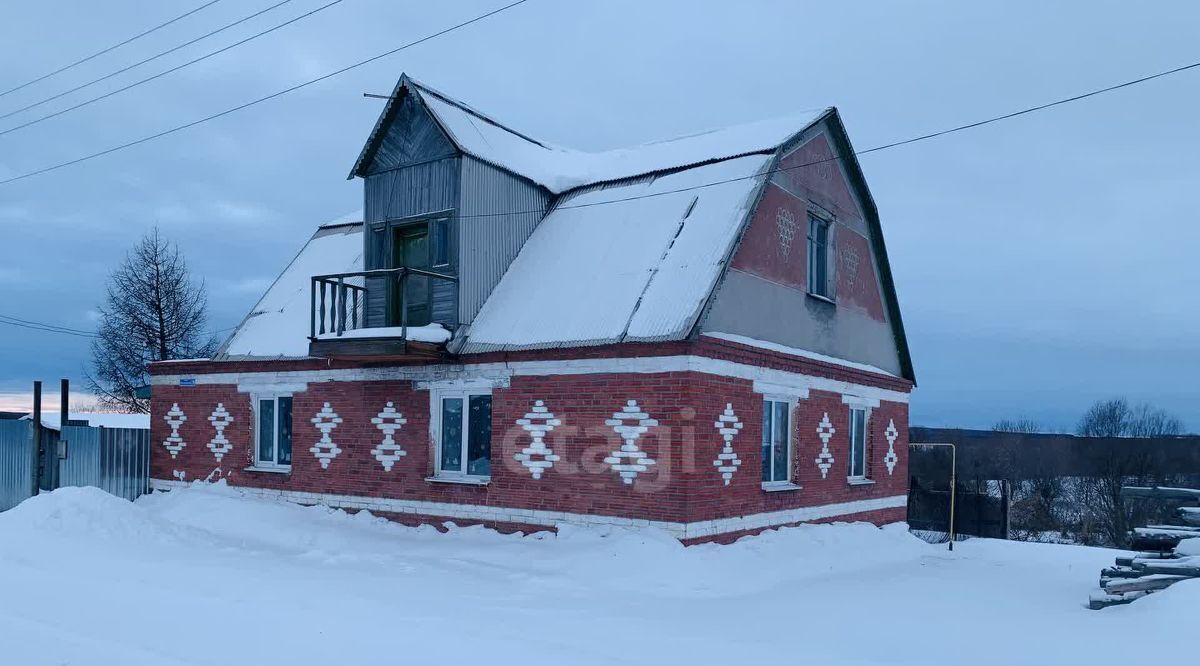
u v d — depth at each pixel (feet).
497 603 30.53
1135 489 42.73
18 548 40.09
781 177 48.70
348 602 29.99
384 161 51.44
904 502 62.44
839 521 52.70
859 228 58.85
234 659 23.15
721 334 41.50
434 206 48.65
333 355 46.14
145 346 115.24
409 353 44.52
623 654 24.00
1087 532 108.58
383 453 49.42
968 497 70.59
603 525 40.57
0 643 24.72
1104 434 165.99
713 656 24.17
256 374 56.18
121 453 60.08
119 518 45.16
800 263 50.62
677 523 38.22
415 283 49.52
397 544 44.21
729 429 41.45
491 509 44.65
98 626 26.66
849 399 54.80
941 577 43.62
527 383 43.83
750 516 43.11
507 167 50.60
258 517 50.16
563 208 52.75
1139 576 37.17
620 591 33.76
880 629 28.94
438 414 47.88
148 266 115.24
